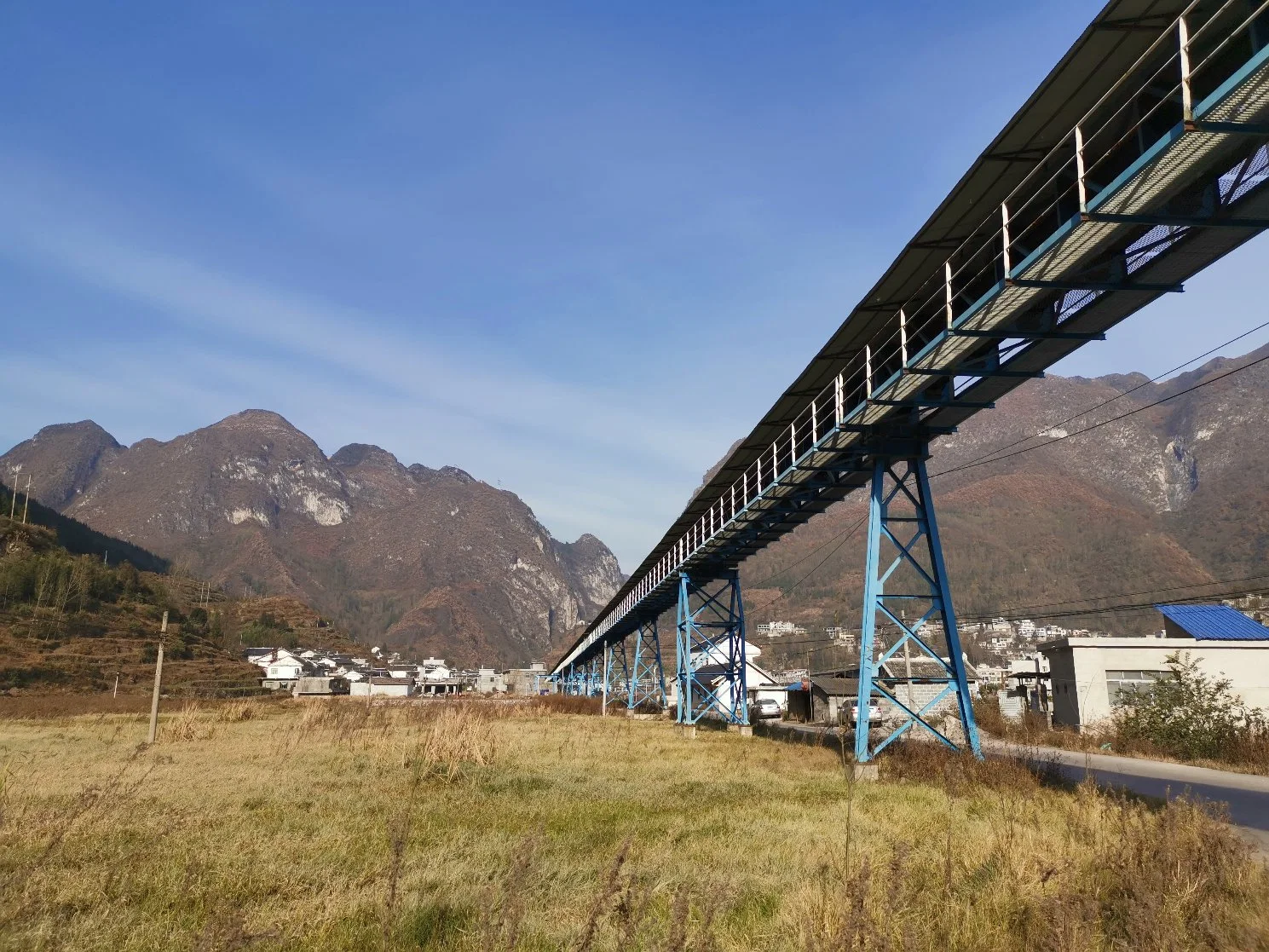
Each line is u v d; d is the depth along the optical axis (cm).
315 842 1013
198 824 1112
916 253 1633
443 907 740
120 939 660
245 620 17600
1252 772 2247
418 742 2084
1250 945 664
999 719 3794
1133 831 910
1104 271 1345
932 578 2012
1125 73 1115
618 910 541
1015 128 1292
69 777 1584
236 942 552
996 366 1655
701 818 1248
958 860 900
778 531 3045
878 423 1997
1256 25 946
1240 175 1077
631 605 5191
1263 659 3641
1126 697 3366
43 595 10775
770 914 746
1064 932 591
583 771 1905
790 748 2577
